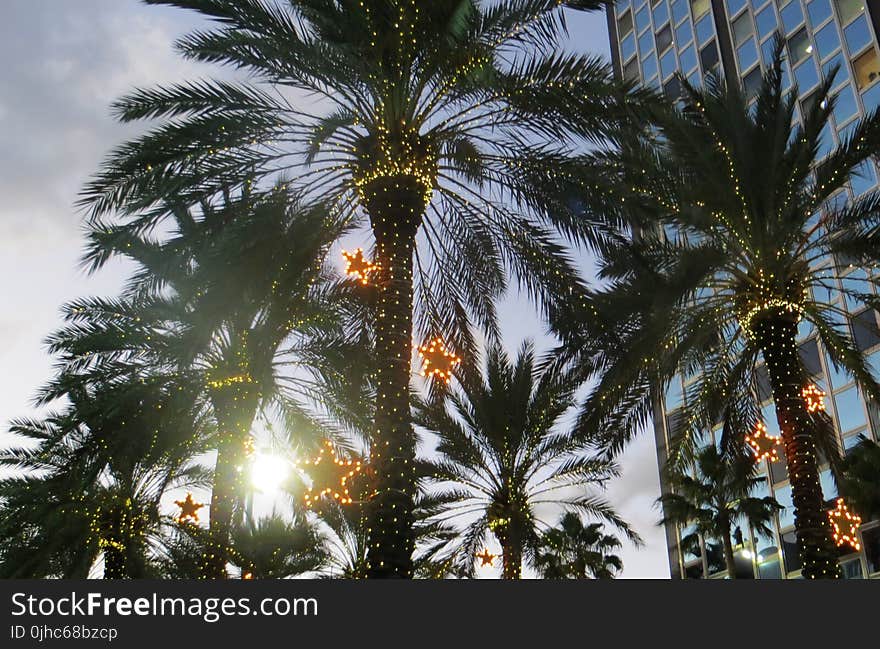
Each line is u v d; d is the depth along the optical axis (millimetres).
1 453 21828
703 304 15789
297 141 13438
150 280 14398
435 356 14773
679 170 15172
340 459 19297
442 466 22625
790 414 14461
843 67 44156
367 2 12242
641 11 60812
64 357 18266
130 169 12961
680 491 34312
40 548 21047
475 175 14047
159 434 17656
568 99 12859
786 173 15172
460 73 12469
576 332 14742
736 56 51250
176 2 12969
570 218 13969
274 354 17609
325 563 25594
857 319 15633
